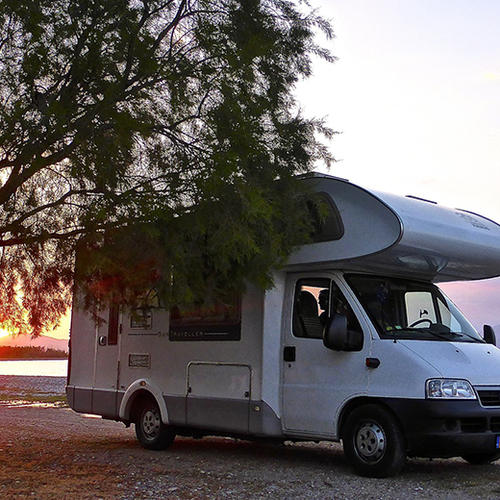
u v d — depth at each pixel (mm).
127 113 6516
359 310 8281
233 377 9156
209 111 7008
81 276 7582
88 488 7352
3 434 12445
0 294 7641
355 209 8227
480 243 8719
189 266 7520
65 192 6980
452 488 7320
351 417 8008
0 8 6285
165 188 6965
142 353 10508
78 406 11477
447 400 7418
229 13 7648
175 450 10336
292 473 8211
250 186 6945
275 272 8953
